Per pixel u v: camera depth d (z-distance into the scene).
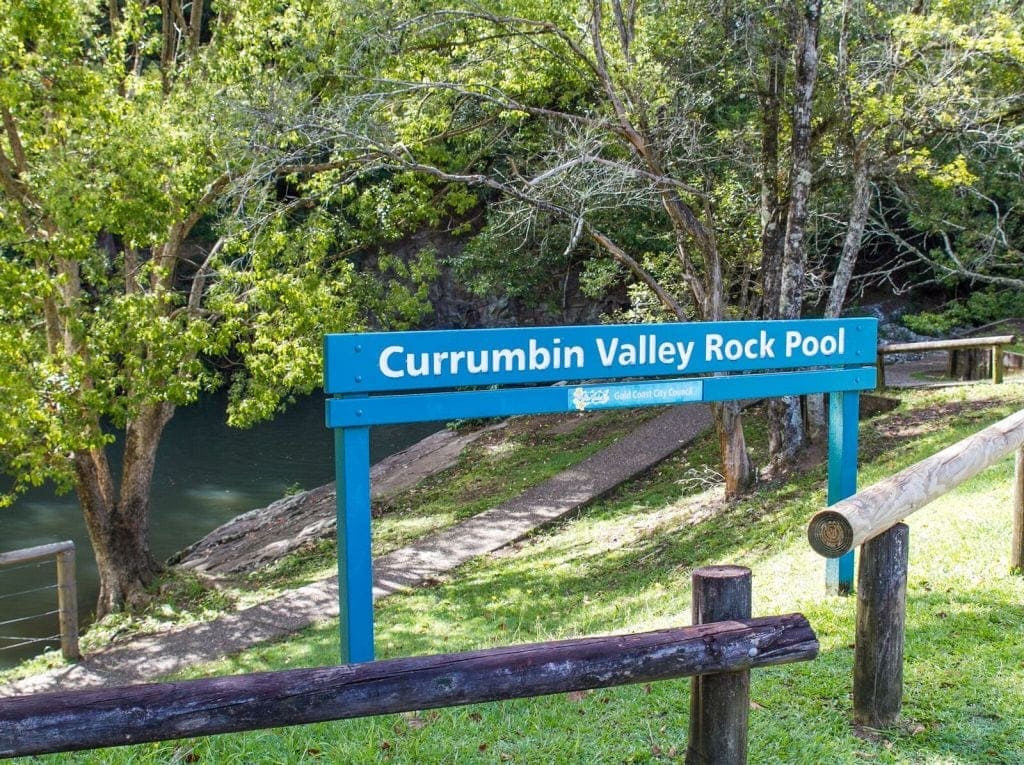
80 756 4.40
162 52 15.21
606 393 5.71
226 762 4.26
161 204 12.49
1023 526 6.42
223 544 18.42
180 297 14.33
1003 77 13.58
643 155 12.90
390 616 11.19
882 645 4.37
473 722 4.69
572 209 12.88
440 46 13.84
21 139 13.70
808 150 12.48
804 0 12.16
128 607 14.48
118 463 27.77
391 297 16.91
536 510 16.09
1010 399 15.12
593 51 14.22
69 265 14.15
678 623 7.31
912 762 4.09
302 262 15.37
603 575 11.85
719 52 13.66
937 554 7.13
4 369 12.02
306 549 16.33
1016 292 26.48
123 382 13.39
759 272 15.55
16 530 19.67
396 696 2.87
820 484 12.77
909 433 14.36
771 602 6.68
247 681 2.78
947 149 18.09
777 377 6.29
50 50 11.70
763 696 4.80
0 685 10.95
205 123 12.66
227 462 25.88
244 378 15.59
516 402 5.42
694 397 5.99
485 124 15.55
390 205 16.98
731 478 13.74
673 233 16.89
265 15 13.65
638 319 17.39
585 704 4.90
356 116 12.74
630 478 17.03
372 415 5.04
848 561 6.55
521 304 32.31
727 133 14.27
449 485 19.39
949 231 22.69
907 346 17.67
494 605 11.14
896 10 13.65
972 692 4.73
